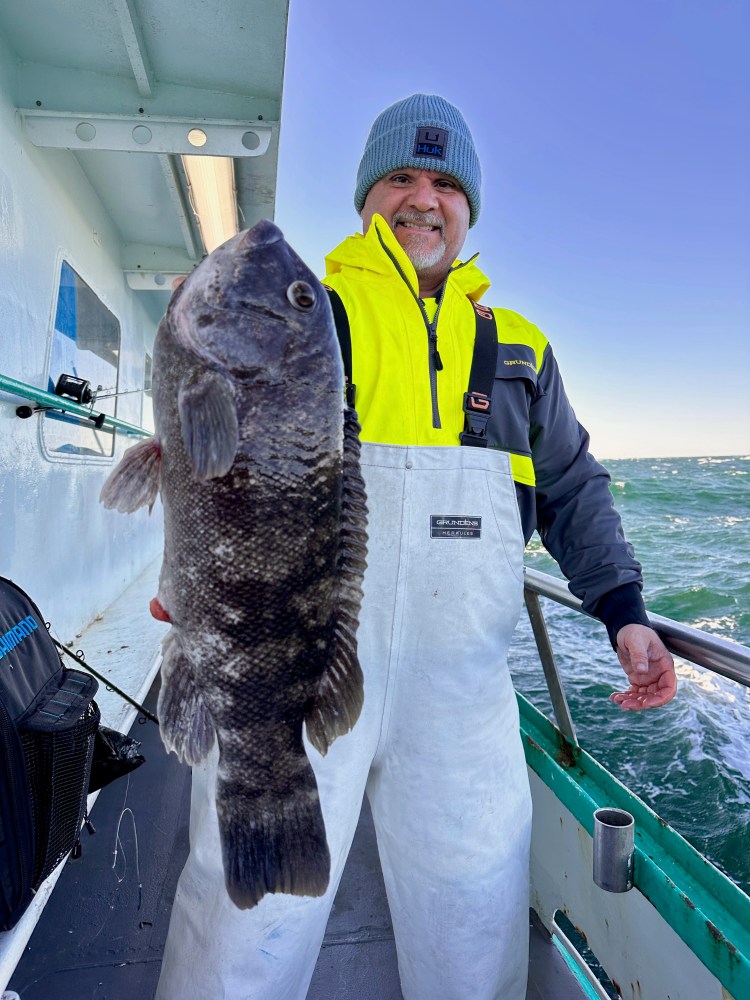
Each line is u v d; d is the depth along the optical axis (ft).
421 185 5.87
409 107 5.91
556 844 7.01
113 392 14.07
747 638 27.14
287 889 4.15
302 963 5.12
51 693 5.26
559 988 6.59
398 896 5.60
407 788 5.34
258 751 4.20
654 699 5.37
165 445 4.16
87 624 11.87
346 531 4.47
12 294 8.39
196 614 4.11
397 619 5.09
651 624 5.68
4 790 4.58
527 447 5.65
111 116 9.06
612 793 6.60
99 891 7.61
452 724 5.25
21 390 7.77
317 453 4.20
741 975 4.49
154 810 9.18
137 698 9.05
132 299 16.01
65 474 10.48
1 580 5.41
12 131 8.50
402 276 5.33
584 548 6.08
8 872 4.65
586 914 6.43
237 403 4.04
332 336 4.29
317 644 4.29
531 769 7.54
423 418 5.21
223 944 4.85
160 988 5.22
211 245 14.51
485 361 5.51
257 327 4.10
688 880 5.33
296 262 4.27
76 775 5.21
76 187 11.15
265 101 9.46
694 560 42.93
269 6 7.80
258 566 4.09
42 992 6.31
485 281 6.32
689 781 15.62
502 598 5.39
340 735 4.41
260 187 12.46
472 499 5.19
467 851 5.31
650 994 5.47
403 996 6.17
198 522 4.05
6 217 8.22
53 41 8.45
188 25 8.14
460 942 5.37
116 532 14.17
